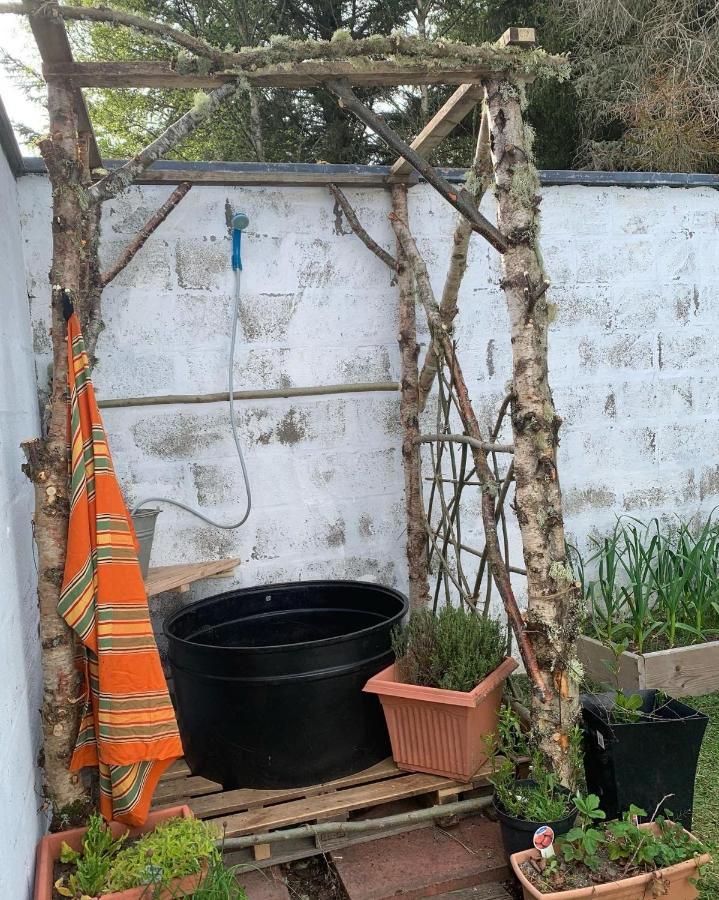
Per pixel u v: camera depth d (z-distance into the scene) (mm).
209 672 2686
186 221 3361
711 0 7344
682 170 7305
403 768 2764
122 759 2096
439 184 2379
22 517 2307
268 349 3508
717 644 3564
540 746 2420
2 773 1666
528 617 2445
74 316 2215
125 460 3332
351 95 2340
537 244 2416
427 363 3260
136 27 2107
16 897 1710
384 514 3723
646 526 4230
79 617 2121
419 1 10898
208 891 1926
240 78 2254
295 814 2496
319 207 3547
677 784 2420
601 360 4074
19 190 3098
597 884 2023
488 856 2428
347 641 2721
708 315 4289
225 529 3477
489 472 2676
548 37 8719
